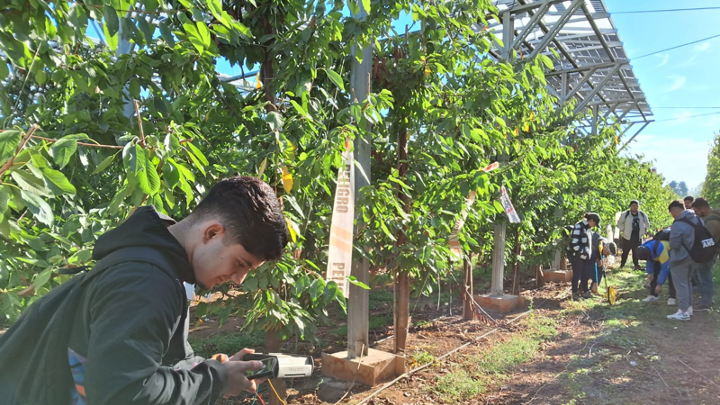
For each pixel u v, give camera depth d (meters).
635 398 4.14
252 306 2.99
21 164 1.35
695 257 6.76
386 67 4.50
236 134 3.40
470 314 6.90
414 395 4.16
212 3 1.54
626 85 14.98
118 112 2.49
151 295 1.06
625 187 11.88
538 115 6.80
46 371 1.11
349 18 3.37
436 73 4.52
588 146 9.28
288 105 3.17
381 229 4.14
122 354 0.97
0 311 1.72
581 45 11.76
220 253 1.25
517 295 7.93
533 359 5.22
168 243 1.19
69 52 2.15
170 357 1.35
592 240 8.83
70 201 2.47
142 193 1.72
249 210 1.23
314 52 3.01
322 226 3.45
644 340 5.84
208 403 1.23
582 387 4.37
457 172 5.07
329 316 7.09
